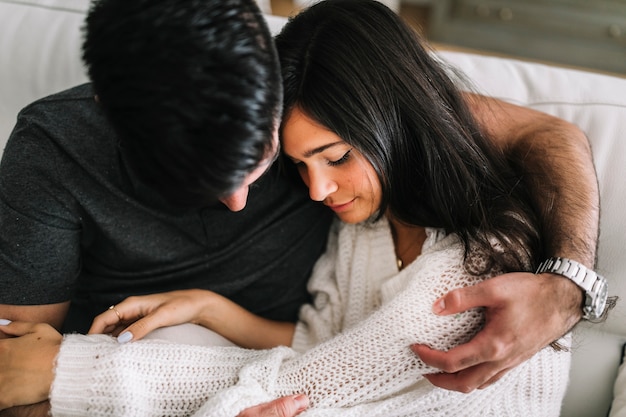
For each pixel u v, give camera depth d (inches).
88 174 33.5
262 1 53.9
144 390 30.7
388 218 36.4
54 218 33.5
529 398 33.1
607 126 39.0
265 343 38.0
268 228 37.1
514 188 34.1
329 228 40.2
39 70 41.3
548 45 92.7
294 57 29.0
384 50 30.2
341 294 37.8
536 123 37.2
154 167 23.2
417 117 30.8
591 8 88.4
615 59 90.3
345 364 31.8
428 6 98.6
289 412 29.8
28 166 32.8
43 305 34.3
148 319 32.9
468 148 32.6
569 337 34.4
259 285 38.8
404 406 31.8
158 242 35.9
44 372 30.6
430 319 30.5
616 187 37.7
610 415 37.1
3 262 33.0
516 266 31.0
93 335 32.5
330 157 30.1
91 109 33.2
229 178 23.1
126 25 21.7
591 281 28.8
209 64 21.5
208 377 31.9
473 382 28.8
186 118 21.6
